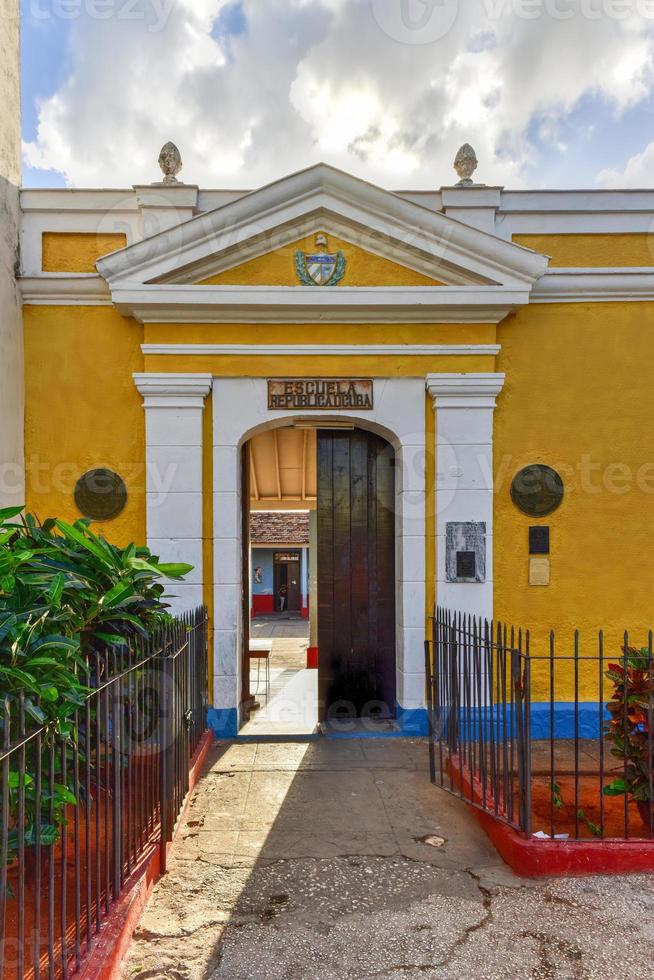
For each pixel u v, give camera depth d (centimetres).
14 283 562
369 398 577
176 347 564
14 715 251
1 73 549
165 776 352
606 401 589
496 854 360
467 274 564
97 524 570
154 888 325
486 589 570
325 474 624
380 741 553
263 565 2430
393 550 624
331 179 554
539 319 590
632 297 589
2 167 545
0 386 535
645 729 353
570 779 453
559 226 595
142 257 545
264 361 571
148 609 397
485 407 575
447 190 588
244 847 369
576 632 346
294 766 495
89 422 573
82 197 584
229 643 562
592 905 309
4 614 266
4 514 320
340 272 566
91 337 575
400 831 389
